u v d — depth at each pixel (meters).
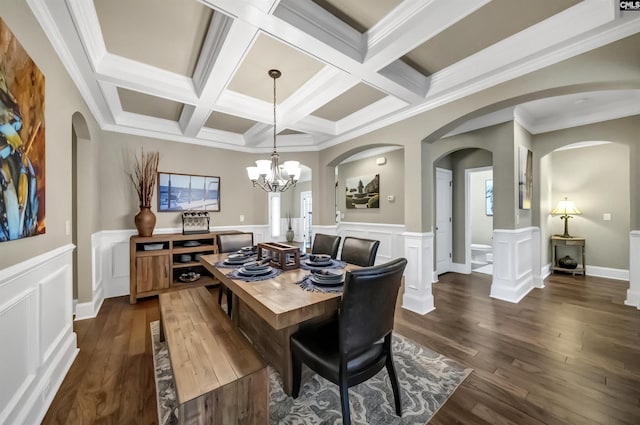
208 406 1.17
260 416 1.32
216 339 1.59
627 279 4.38
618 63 1.84
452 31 2.07
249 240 3.41
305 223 9.13
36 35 1.58
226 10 1.64
